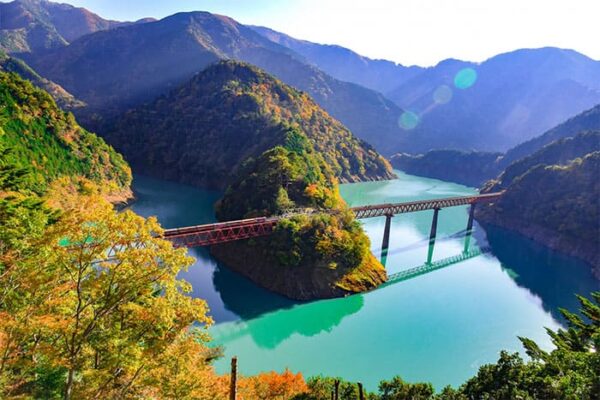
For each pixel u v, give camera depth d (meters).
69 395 18.11
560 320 66.00
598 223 104.19
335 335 58.56
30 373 20.58
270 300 68.69
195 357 21.28
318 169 113.56
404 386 36.84
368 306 68.56
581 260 101.38
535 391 30.14
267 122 183.25
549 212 120.81
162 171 198.88
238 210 97.81
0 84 112.06
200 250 92.06
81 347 18.22
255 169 107.25
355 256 76.94
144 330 18.86
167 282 19.20
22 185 39.31
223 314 63.09
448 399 34.75
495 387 32.81
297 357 52.66
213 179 179.12
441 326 62.28
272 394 35.44
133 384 20.02
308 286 70.88
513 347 56.56
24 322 17.92
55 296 18.91
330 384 38.09
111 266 18.67
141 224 18.97
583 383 26.59
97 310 18.38
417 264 92.69
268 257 74.94
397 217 140.38
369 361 52.25
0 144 40.84
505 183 172.75
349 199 166.38
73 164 119.12
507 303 72.19
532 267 94.69
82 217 18.19
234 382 20.75
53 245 18.12
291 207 87.75
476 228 131.62
